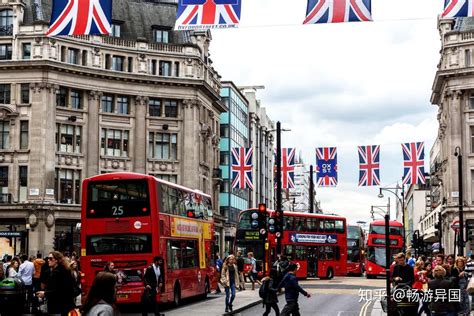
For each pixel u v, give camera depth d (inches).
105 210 1149.1
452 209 2674.7
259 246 1962.4
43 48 2588.6
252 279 1713.8
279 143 1566.2
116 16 2903.5
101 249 1141.1
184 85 2908.5
